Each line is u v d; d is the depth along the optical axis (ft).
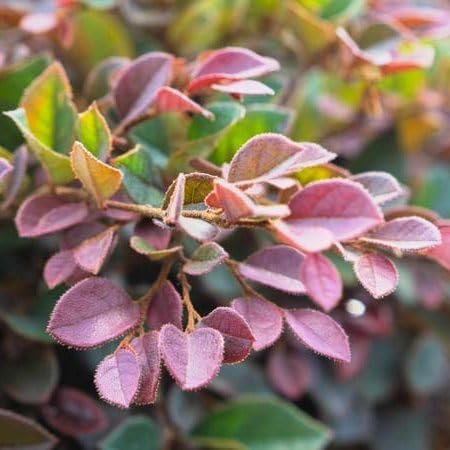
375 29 1.65
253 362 1.84
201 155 1.47
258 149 1.28
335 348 1.29
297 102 1.79
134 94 1.49
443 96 1.98
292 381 1.79
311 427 1.67
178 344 1.23
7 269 1.72
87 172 1.31
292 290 1.32
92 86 1.61
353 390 1.94
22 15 1.75
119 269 1.70
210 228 1.26
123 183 1.37
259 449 1.66
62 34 1.69
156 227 1.38
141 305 1.31
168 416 1.71
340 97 1.83
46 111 1.45
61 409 1.58
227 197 1.21
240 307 1.32
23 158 1.48
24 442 1.46
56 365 1.56
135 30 1.91
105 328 1.27
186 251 1.48
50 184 1.45
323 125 1.86
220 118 1.47
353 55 1.60
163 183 1.45
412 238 1.28
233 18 1.88
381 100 1.86
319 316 1.31
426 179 1.94
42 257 1.71
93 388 1.70
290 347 1.82
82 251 1.34
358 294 1.81
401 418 2.03
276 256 1.36
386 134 1.92
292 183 1.28
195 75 1.45
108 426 1.66
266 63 1.43
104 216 1.43
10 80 1.58
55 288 1.58
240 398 1.70
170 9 1.90
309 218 1.25
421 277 1.85
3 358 1.59
